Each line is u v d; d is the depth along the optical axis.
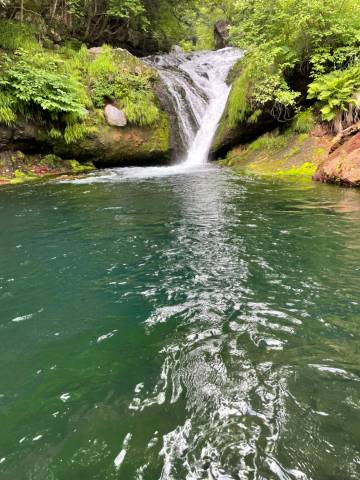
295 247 3.41
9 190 6.82
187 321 2.19
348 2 8.53
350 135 7.15
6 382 1.70
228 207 5.10
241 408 1.47
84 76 10.16
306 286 2.60
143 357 1.85
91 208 5.25
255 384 1.61
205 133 11.71
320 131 8.59
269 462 1.22
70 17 11.91
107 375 1.72
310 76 8.58
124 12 12.52
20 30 9.73
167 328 2.12
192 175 8.29
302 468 1.19
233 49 16.27
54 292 2.65
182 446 1.30
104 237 3.90
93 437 1.36
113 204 5.48
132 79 10.48
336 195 5.66
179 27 15.61
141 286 2.70
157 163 10.78
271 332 2.03
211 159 10.97
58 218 4.73
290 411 1.44
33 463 1.25
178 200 5.66
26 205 5.52
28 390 1.64
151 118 10.31
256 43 9.16
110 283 2.77
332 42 8.66
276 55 8.86
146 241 3.74
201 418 1.42
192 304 2.40
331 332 2.02
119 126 9.85
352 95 7.88
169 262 3.16
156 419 1.43
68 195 6.25
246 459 1.23
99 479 1.18
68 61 10.07
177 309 2.34
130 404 1.52
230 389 1.58
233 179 7.54
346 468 1.19
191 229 4.11
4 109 8.03
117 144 9.82
